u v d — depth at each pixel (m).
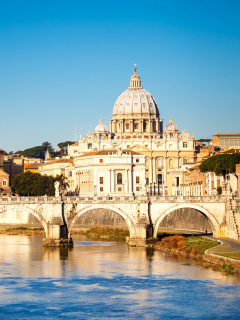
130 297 144.25
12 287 154.12
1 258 194.62
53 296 146.00
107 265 180.62
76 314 133.50
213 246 197.00
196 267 174.12
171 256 195.50
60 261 188.38
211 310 134.88
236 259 166.88
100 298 143.88
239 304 138.12
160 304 139.00
